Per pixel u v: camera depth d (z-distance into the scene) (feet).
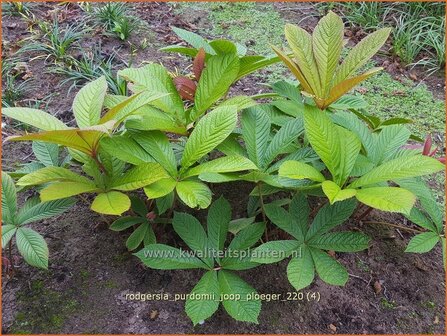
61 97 10.05
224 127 5.76
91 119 5.84
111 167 6.04
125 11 12.91
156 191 5.45
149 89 6.51
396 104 10.95
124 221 6.54
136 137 6.01
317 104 6.40
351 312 6.54
